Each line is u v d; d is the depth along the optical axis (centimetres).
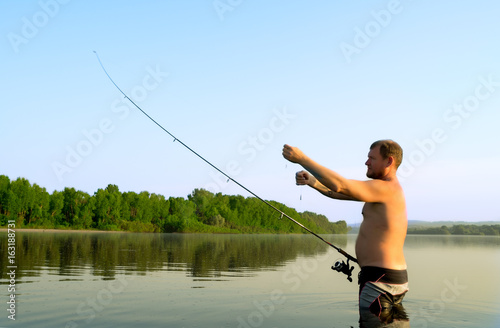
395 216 364
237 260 1409
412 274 1008
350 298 609
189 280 833
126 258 1416
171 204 8575
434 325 410
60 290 689
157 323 449
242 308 532
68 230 6606
